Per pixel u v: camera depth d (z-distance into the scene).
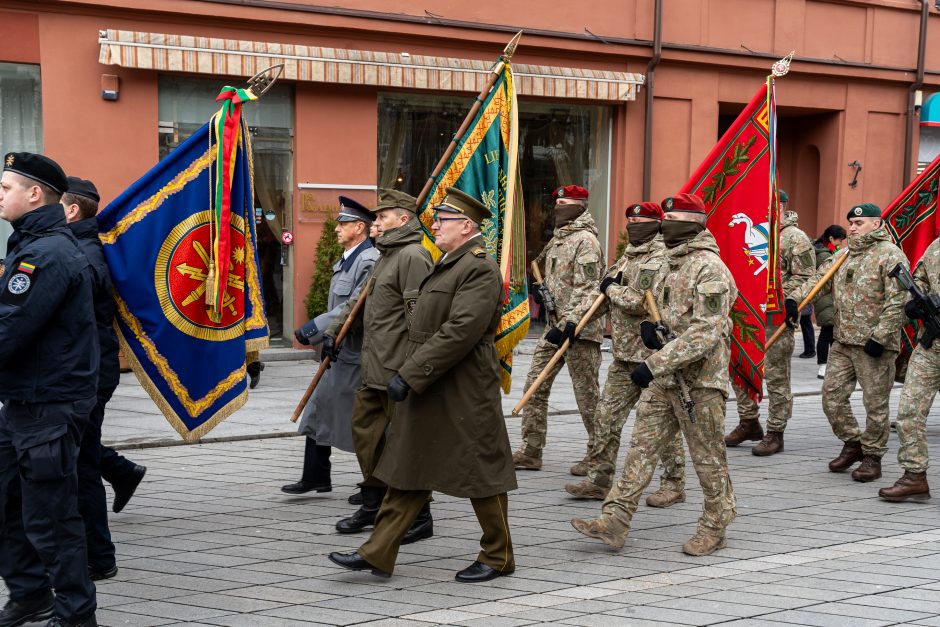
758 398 7.25
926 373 6.52
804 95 16.06
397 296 5.36
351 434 5.91
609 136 14.96
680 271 5.22
